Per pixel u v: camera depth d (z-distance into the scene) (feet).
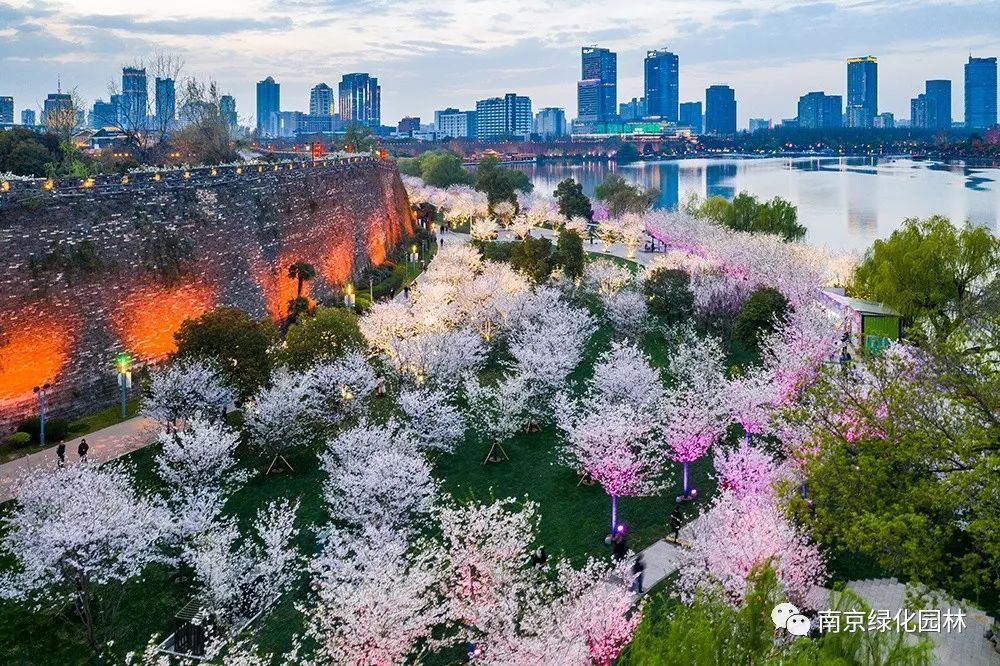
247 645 100.48
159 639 104.37
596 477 133.39
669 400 157.28
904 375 104.58
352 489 115.44
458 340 193.06
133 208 207.72
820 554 101.76
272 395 154.10
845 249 401.49
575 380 198.59
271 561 105.70
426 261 403.34
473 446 168.25
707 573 94.79
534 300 242.17
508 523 113.29
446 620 102.58
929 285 203.10
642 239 451.94
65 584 111.45
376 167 417.49
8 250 173.88
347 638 86.02
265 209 266.98
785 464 124.98
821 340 171.63
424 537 115.03
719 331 235.20
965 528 86.12
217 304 230.48
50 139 312.91
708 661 59.57
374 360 201.16
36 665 100.22
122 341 196.54
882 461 91.45
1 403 168.35
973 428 88.38
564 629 81.61
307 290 285.64
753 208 389.80
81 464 121.80
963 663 89.71
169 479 129.70
